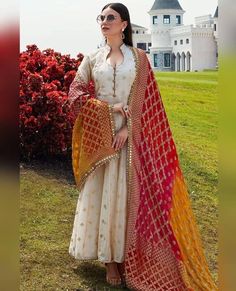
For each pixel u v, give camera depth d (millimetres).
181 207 3473
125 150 3324
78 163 3420
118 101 3312
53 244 3943
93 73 3355
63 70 5691
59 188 4941
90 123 3287
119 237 3305
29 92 5355
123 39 3408
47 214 4426
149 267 3295
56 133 5418
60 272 3539
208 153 5230
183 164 5234
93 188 3357
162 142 3426
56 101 5305
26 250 3789
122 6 3336
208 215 4629
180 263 3299
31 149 5398
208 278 3377
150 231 3322
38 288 3281
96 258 3369
